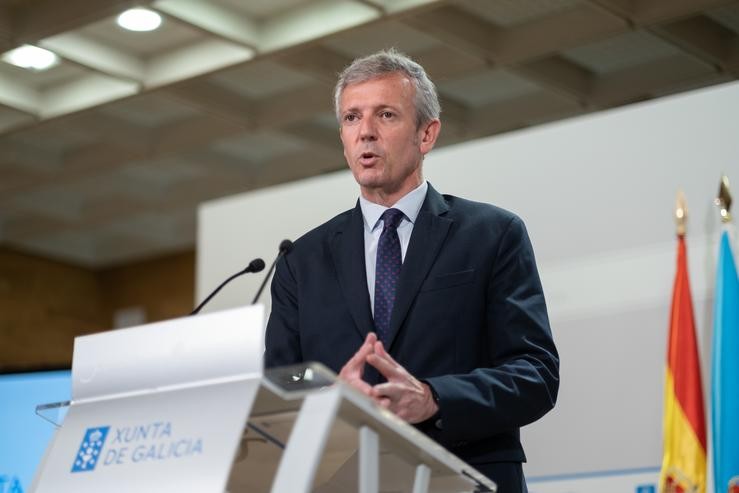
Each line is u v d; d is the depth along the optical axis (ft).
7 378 24.48
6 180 40.73
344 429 7.90
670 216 20.31
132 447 8.07
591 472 20.17
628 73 31.37
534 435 20.88
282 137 37.47
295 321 11.09
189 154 39.17
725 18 28.91
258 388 7.69
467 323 10.41
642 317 20.25
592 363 20.58
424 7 26.27
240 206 26.16
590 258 21.01
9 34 28.53
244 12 28.45
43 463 8.54
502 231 10.79
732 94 20.12
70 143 38.93
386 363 8.94
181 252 50.90
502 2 27.99
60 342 50.80
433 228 10.82
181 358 8.11
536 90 33.22
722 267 18.92
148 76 31.22
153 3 26.76
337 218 11.51
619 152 21.12
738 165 19.81
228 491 9.57
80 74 32.91
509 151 22.47
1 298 49.29
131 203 43.86
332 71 30.48
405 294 10.46
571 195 21.50
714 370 18.51
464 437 9.43
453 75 30.32
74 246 50.98
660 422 19.71
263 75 32.63
